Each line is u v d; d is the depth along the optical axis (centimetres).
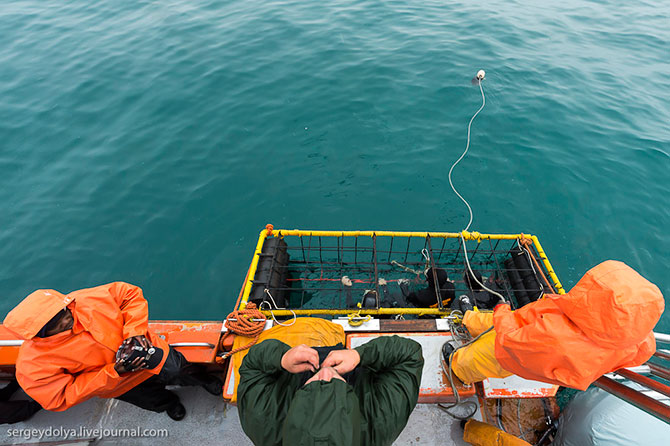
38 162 802
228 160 793
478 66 1034
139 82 1043
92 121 912
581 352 190
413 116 880
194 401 390
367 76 1012
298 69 1060
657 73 1028
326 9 1404
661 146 773
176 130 873
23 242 653
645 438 293
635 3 1503
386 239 653
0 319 561
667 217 650
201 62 1115
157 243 650
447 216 679
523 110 881
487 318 309
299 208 701
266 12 1394
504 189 713
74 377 275
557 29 1276
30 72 1113
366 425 171
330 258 625
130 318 291
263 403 173
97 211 700
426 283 580
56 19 1471
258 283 482
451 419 369
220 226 673
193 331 383
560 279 585
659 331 531
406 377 186
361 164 775
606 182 709
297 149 812
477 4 1452
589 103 904
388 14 1358
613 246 619
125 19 1435
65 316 255
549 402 391
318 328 337
